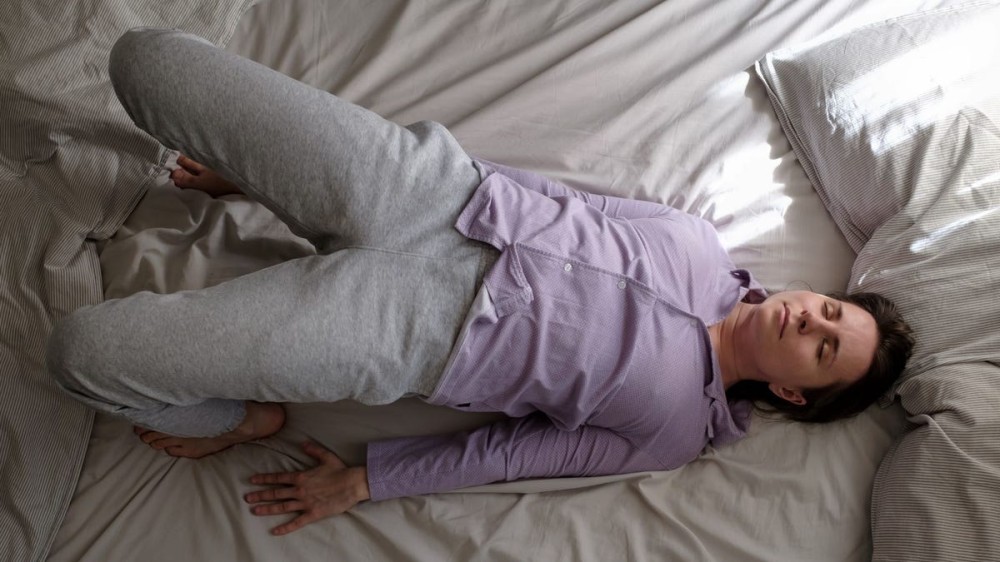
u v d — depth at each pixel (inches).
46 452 40.6
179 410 37.3
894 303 47.3
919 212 48.3
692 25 54.4
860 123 50.4
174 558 40.8
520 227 39.8
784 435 46.9
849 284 50.5
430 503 43.6
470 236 38.8
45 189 44.7
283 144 36.0
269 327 34.9
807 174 53.1
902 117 50.2
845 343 44.5
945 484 40.9
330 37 52.4
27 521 39.3
